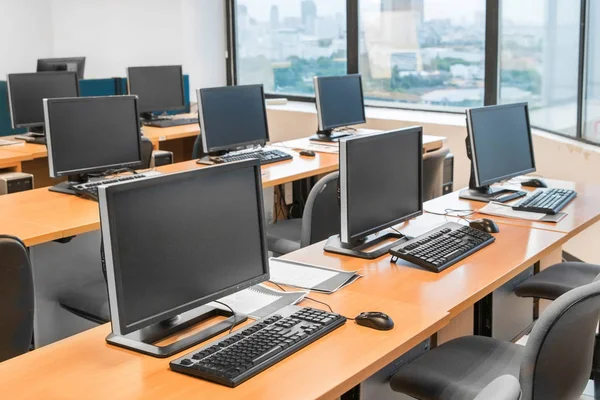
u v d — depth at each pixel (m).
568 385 2.05
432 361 2.43
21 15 7.98
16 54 7.99
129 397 1.69
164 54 7.74
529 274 3.47
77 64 6.95
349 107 5.52
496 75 6.02
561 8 5.17
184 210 2.02
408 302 2.31
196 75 7.77
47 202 3.69
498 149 3.69
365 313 2.12
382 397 2.44
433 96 6.50
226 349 1.89
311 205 3.51
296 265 2.66
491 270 2.62
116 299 1.83
